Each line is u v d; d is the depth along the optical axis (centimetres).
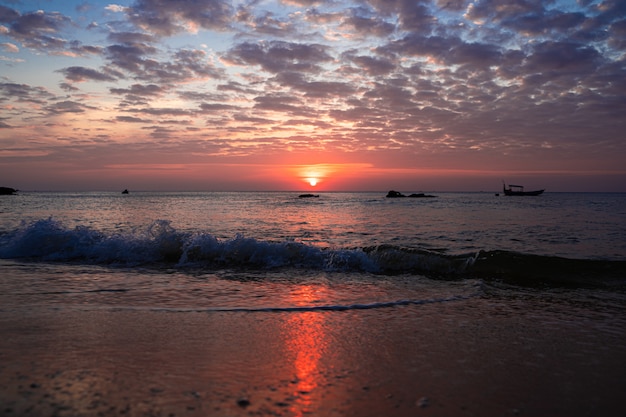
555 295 564
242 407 226
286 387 256
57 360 296
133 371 277
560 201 6450
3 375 266
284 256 827
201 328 385
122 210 2988
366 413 224
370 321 422
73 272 718
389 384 265
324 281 655
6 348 321
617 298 549
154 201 5300
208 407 225
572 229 1662
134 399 233
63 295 531
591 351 339
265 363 298
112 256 866
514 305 504
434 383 268
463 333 385
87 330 373
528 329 401
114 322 402
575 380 278
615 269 698
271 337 362
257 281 650
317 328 393
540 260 736
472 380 275
